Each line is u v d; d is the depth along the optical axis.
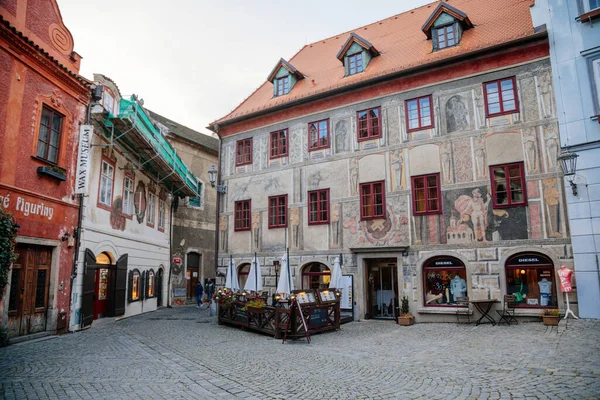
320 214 19.73
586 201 14.03
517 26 16.70
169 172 23.06
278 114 21.73
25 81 12.36
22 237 12.13
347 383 7.80
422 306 16.70
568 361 8.68
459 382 7.64
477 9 19.56
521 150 15.62
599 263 13.61
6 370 8.45
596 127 14.12
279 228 20.80
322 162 19.98
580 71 14.64
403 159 17.91
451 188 16.72
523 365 8.62
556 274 14.48
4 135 11.54
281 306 15.43
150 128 19.84
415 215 17.30
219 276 22.34
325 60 23.53
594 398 6.36
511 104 16.06
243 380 8.05
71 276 14.58
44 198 13.10
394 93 18.50
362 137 19.08
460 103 16.98
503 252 15.46
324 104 20.33
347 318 17.44
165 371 8.71
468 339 12.27
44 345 11.55
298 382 7.89
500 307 15.27
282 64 22.47
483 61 16.67
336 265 16.72
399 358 10.09
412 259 17.14
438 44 18.19
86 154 14.97
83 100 15.17
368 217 18.33
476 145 16.45
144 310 23.02
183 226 30.61
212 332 14.94
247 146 22.72
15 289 12.08
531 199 15.23
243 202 22.36
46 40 13.45
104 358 9.92
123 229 19.77
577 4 14.94
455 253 16.31
